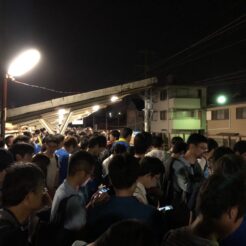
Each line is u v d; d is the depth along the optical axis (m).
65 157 5.50
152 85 17.03
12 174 2.06
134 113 54.62
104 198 2.75
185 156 4.51
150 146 5.68
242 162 2.17
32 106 12.25
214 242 1.65
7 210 1.98
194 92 42.59
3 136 7.24
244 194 1.70
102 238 1.35
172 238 1.73
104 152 6.14
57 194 2.92
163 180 4.29
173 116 41.31
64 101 13.02
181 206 3.31
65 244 2.63
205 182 1.81
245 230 1.97
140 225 1.34
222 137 36.34
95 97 14.13
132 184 2.71
